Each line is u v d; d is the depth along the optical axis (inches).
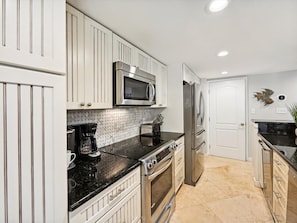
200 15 54.8
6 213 23.9
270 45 82.0
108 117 81.4
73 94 48.2
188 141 111.4
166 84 116.1
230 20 58.3
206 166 145.9
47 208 28.7
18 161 25.1
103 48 59.7
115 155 64.2
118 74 63.6
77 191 38.0
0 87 23.3
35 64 26.9
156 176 65.3
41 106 27.8
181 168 105.8
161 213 69.2
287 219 57.7
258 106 156.1
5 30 23.6
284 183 60.4
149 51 88.6
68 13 46.9
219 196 97.2
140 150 70.5
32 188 26.7
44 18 28.3
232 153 168.2
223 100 172.1
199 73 150.9
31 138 26.5
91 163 56.1
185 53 92.5
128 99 66.9
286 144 76.5
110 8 50.0
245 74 156.9
